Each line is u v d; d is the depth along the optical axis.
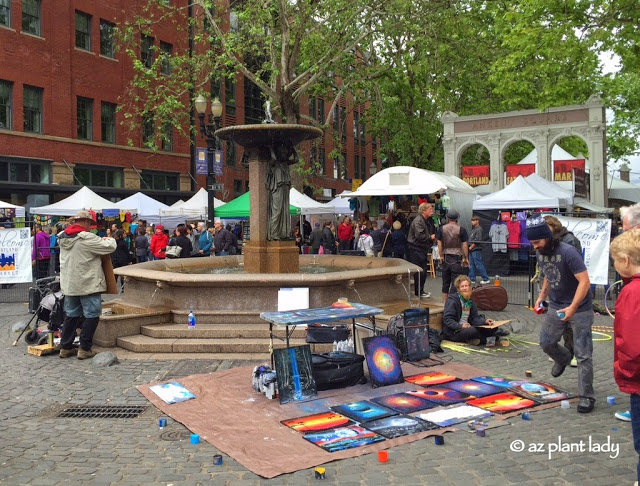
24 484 4.18
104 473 4.37
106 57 29.17
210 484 4.16
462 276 8.92
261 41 20.97
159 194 31.73
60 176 26.72
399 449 4.75
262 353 7.97
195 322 8.69
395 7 18.84
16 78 24.98
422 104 27.62
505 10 21.39
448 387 6.43
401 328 7.71
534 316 11.56
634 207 4.88
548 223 7.62
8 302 14.76
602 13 16.03
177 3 32.75
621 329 3.40
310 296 8.70
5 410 5.96
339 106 48.12
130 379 7.00
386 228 18.20
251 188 10.74
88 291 7.87
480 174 26.75
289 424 5.32
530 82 21.50
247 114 38.94
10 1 24.88
